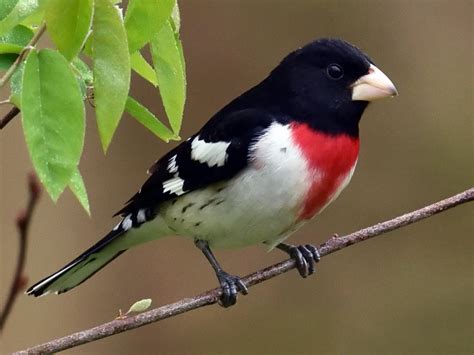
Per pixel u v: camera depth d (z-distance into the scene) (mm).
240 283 6777
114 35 4387
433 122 12469
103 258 7430
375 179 12422
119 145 12039
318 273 12250
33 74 4324
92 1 4367
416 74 12555
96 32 4387
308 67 6836
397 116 12500
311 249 7062
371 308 12258
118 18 4387
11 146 11250
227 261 12078
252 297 12125
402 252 12352
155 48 4832
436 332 12172
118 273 11898
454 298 12234
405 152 12461
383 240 12367
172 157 7055
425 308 12211
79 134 4328
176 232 7137
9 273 11133
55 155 4316
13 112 5039
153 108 12055
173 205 6961
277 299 12164
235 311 12062
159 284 11984
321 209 6855
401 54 12570
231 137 6691
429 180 12391
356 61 6809
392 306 12219
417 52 12570
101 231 11773
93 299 11734
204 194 6793
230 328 11984
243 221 6773
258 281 6848
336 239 6793
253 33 12422
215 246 7129
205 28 12367
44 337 11250
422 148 12461
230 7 12406
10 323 11047
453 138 12430
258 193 6637
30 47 4430
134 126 12070
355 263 12336
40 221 11391
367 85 6773
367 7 12562
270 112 6762
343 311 12219
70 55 4430
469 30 12539
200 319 12008
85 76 5145
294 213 6734
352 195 12359
